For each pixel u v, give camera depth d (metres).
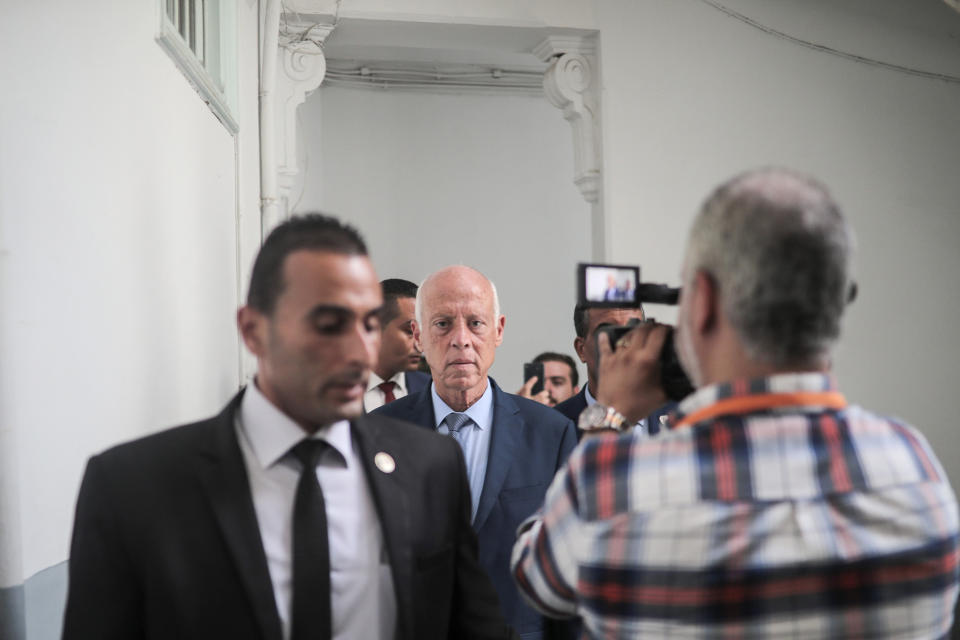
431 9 6.02
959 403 7.00
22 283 1.81
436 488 1.59
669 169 6.48
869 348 6.86
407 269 8.00
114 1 2.37
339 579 1.45
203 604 1.37
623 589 1.14
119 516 1.39
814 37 6.77
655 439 1.18
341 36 6.29
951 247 7.02
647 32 6.46
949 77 7.04
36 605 1.83
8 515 1.73
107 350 2.26
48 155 1.94
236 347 4.27
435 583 1.55
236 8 4.23
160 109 2.78
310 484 1.44
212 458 1.43
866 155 6.87
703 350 1.20
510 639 1.63
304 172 7.31
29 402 1.82
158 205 2.73
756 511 1.10
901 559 1.11
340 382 1.37
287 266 1.37
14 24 1.85
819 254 1.10
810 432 1.14
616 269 1.42
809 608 1.09
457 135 8.14
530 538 1.34
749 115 6.63
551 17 6.27
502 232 8.20
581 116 6.47
